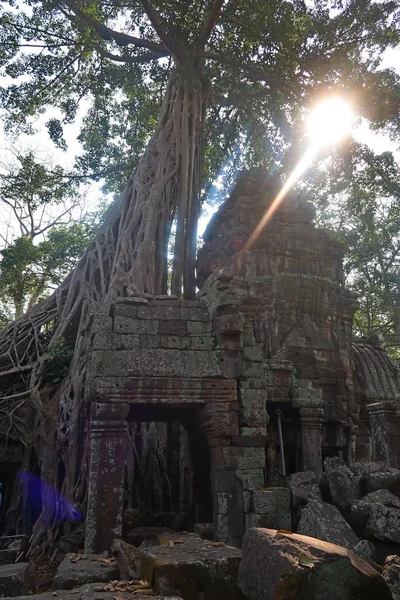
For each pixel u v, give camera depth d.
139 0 16.41
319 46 16.69
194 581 4.56
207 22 15.95
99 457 7.88
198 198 16.58
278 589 3.67
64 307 15.93
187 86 17.31
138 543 8.62
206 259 16.69
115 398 8.16
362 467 8.51
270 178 17.38
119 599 4.24
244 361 8.96
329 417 14.12
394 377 17.53
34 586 8.45
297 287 15.24
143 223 14.66
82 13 17.83
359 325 29.34
